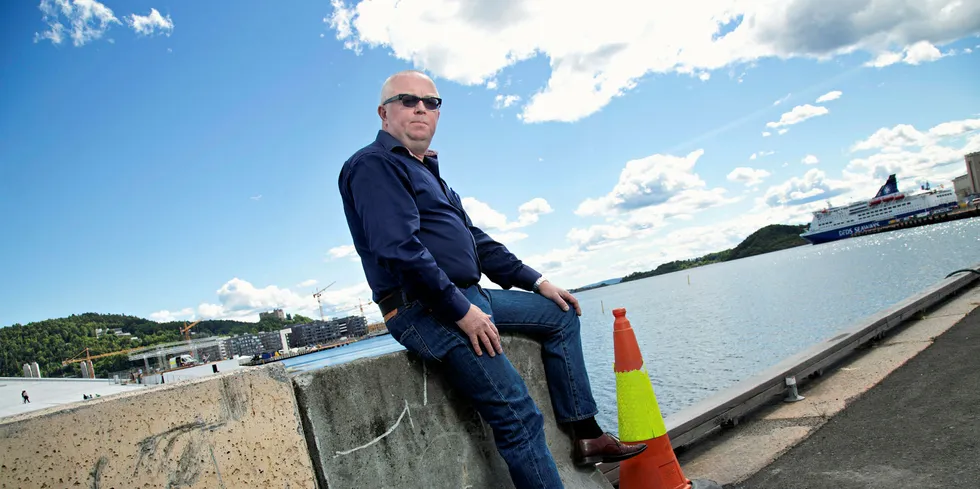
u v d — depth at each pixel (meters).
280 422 1.65
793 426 3.50
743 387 4.04
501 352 2.04
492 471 2.30
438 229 2.08
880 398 3.66
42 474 1.25
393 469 1.96
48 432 1.27
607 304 79.19
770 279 61.72
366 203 1.91
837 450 2.93
